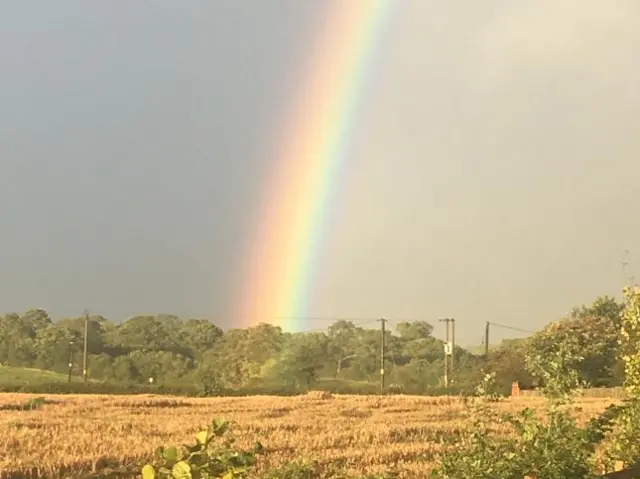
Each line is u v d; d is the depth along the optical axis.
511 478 7.59
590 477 7.43
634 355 11.25
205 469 4.44
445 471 8.04
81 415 35.78
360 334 112.62
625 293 11.84
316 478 17.70
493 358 67.62
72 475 19.05
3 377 89.88
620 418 10.02
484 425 8.45
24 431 26.27
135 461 20.69
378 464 20.30
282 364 90.12
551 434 7.68
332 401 47.97
